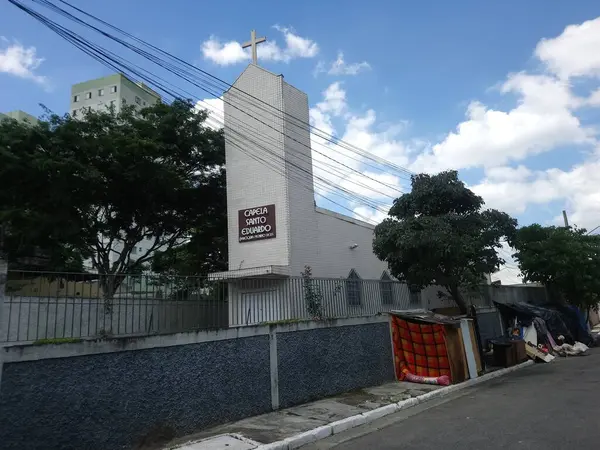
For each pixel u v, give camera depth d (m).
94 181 14.23
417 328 13.67
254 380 9.38
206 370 8.43
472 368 14.07
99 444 6.64
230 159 16.70
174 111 17.00
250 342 9.46
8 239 13.96
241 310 10.18
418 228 14.58
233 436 7.73
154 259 21.27
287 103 16.39
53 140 13.70
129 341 7.23
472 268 15.07
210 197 19.30
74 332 6.97
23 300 6.45
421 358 13.56
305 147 16.89
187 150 17.78
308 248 16.08
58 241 15.88
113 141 14.67
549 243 26.00
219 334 8.80
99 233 18.30
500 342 17.45
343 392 11.66
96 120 15.70
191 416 7.99
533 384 12.61
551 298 29.31
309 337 11.01
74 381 6.49
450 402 10.77
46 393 6.16
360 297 14.35
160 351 7.71
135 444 7.09
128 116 16.91
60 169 13.41
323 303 12.78
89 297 7.26
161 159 17.02
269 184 15.82
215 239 19.98
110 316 7.46
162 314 8.27
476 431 7.55
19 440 5.82
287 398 10.06
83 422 6.50
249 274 14.34
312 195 16.81
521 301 28.61
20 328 6.37
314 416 9.18
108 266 17.98
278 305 11.41
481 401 10.52
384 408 9.84
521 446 6.44
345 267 18.34
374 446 7.17
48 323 6.69
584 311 30.30
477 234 14.65
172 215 19.27
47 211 14.73
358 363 12.43
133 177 15.41
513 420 8.16
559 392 10.87
